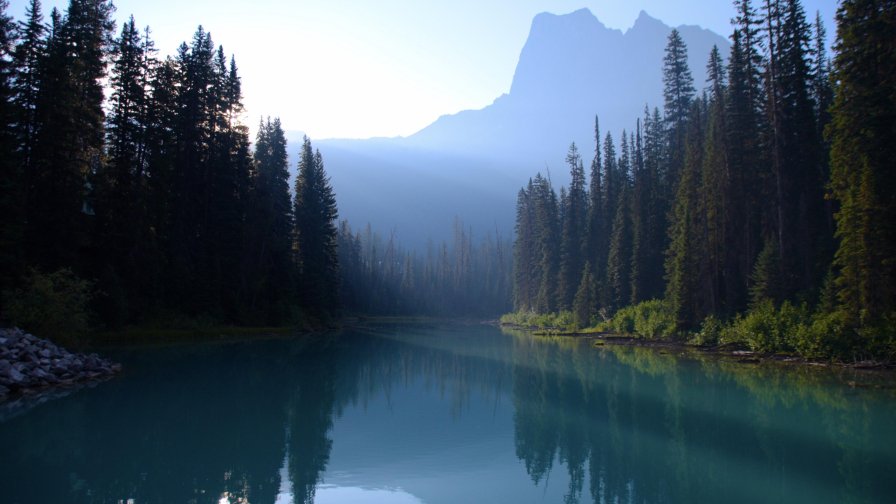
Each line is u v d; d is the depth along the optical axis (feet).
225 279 135.13
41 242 89.71
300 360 88.17
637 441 38.75
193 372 68.49
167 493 27.35
